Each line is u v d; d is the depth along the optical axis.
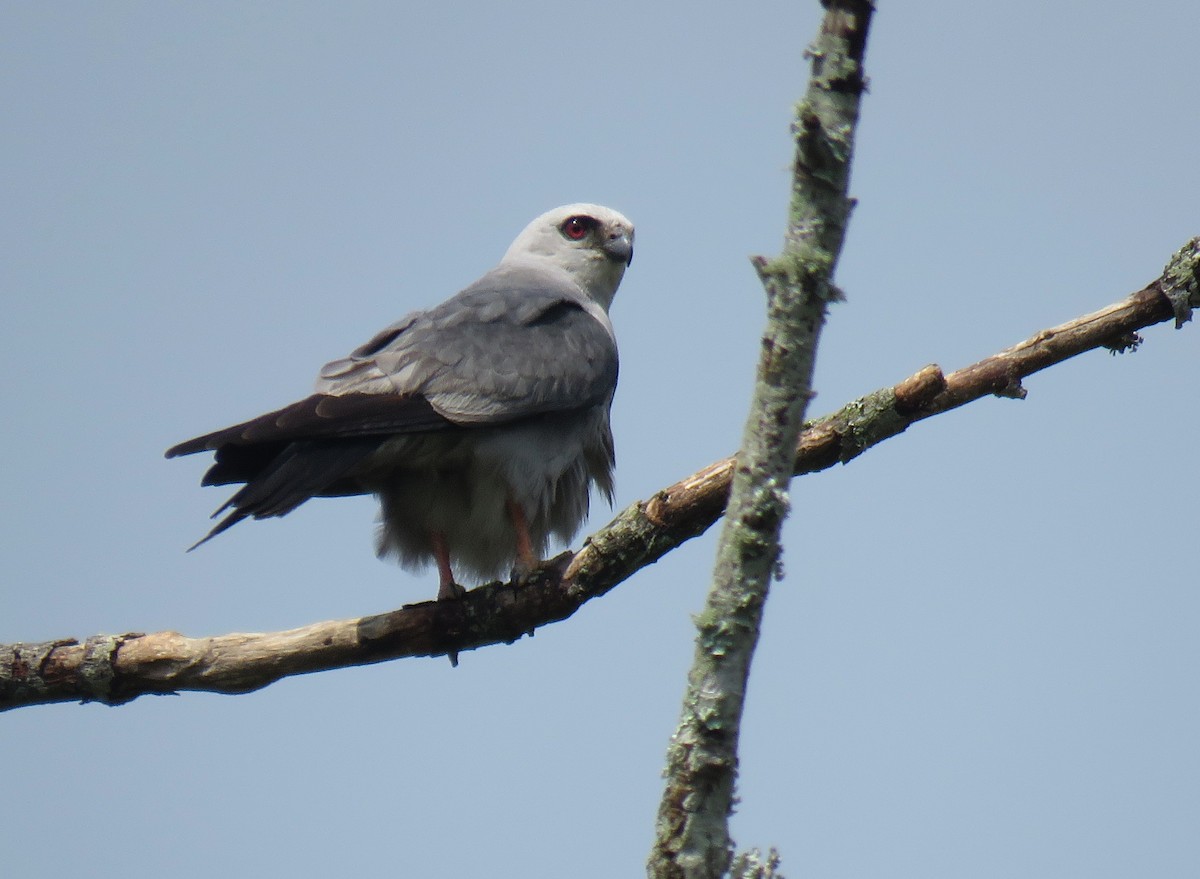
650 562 8.56
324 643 8.61
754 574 5.89
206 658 8.51
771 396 5.77
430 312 10.97
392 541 10.68
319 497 10.85
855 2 5.36
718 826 5.88
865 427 8.29
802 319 5.68
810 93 5.49
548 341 10.65
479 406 10.00
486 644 8.91
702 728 5.89
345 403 9.65
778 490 5.82
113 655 8.46
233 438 9.06
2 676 8.45
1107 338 8.39
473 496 10.30
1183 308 8.33
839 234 5.64
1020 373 8.34
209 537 8.58
